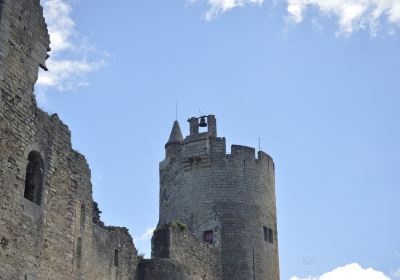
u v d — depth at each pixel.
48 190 33.06
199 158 56.19
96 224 37.91
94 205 39.22
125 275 40.22
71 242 34.41
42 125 33.28
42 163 32.91
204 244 50.59
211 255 51.25
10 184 30.20
